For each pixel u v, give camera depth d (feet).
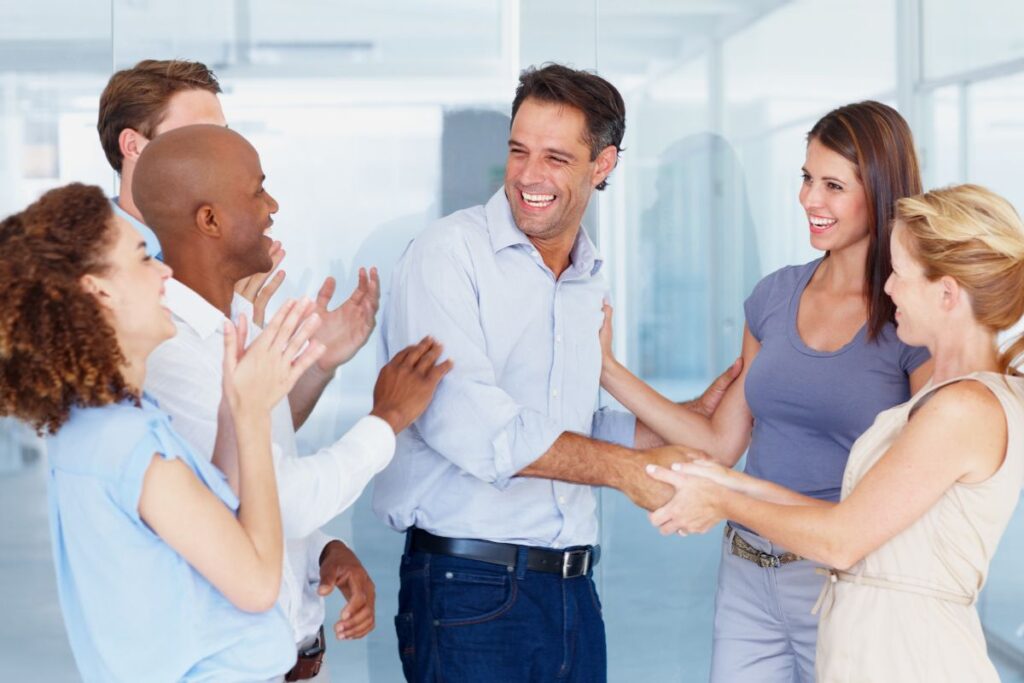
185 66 8.08
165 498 4.99
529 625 7.64
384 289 11.37
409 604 7.80
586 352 8.23
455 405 7.36
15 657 11.14
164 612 5.15
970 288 6.41
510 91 11.46
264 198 6.39
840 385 8.18
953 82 12.39
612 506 11.83
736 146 12.02
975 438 6.18
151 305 5.23
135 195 6.20
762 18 11.96
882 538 6.35
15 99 10.99
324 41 11.22
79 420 5.09
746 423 9.17
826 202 8.14
